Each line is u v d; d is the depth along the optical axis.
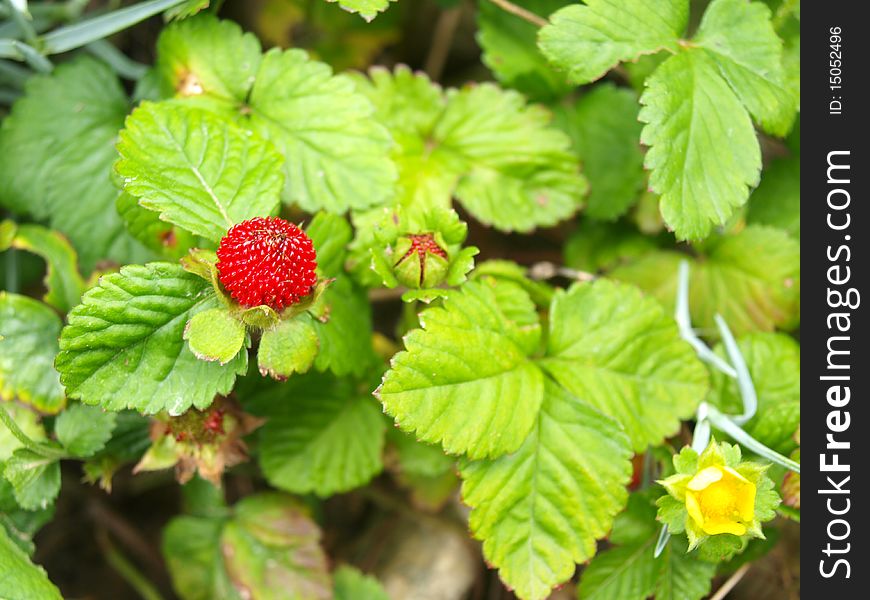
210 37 0.28
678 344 0.27
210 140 0.26
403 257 0.25
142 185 0.25
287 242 0.24
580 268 0.31
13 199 0.28
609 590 0.26
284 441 0.29
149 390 0.24
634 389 0.27
